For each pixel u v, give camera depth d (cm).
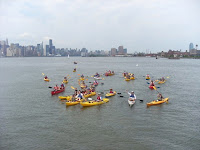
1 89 5516
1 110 3606
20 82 6844
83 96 4244
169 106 3803
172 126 2866
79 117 3241
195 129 2767
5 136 2583
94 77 7819
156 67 14725
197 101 4175
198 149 2256
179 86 5997
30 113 3438
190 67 14688
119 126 2872
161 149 2259
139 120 3097
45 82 6844
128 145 2347
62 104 3978
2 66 15950
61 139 2497
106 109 3641
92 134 2627
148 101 4169
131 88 5638
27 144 2378
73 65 17550
